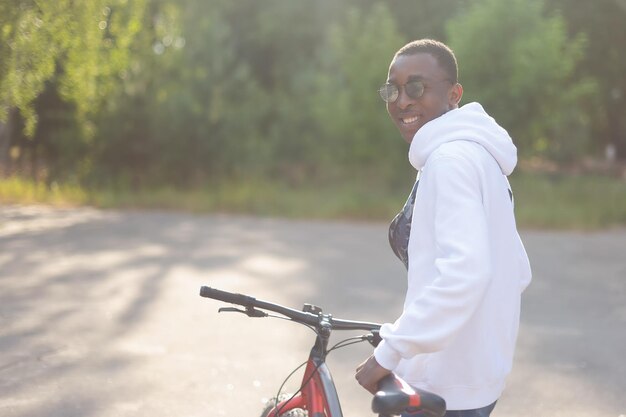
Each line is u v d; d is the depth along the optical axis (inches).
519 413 220.8
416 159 105.0
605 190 826.8
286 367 255.3
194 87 848.9
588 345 294.4
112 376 241.8
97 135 837.8
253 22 1144.2
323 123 818.8
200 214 720.3
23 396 221.9
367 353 275.7
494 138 103.3
